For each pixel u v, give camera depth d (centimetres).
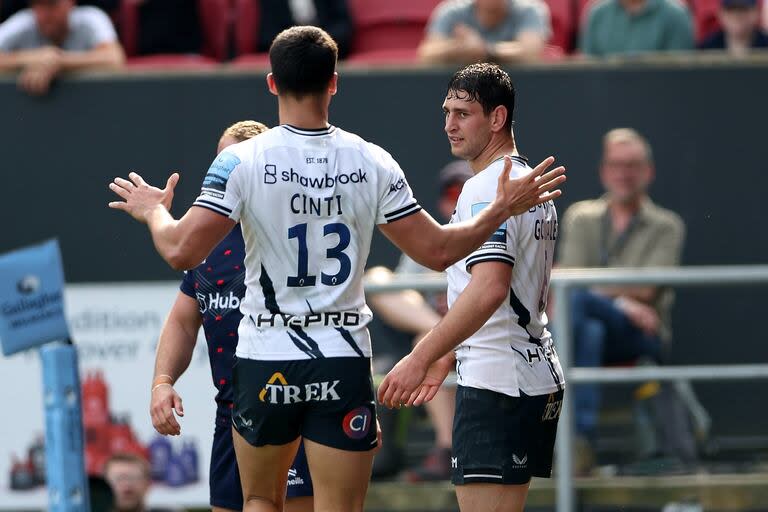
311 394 1387
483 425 1523
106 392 2552
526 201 1368
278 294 1381
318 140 1380
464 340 1455
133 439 2533
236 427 1434
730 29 3091
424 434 2519
